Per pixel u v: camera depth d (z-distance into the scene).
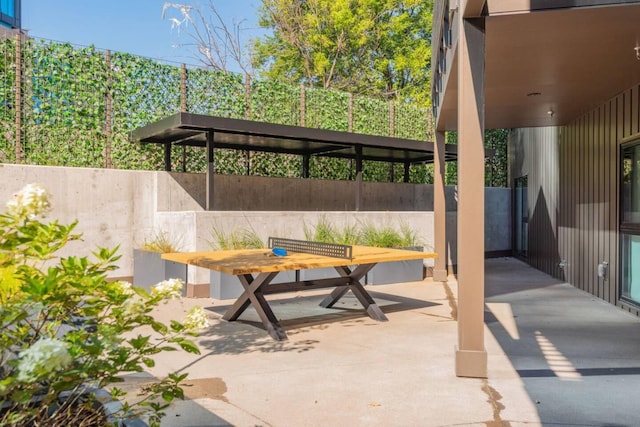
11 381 1.31
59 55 8.23
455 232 10.61
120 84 8.84
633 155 6.29
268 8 21.16
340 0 21.16
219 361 4.29
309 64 22.05
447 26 5.48
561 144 9.14
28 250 1.75
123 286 1.85
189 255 5.70
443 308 6.68
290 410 3.20
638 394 3.48
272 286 5.50
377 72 23.36
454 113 7.51
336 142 9.62
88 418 1.85
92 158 8.59
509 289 8.36
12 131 7.85
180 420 3.03
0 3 18.30
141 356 1.78
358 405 3.29
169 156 9.14
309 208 10.83
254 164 10.73
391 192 12.30
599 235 7.35
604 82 5.92
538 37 4.37
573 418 3.07
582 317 6.10
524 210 12.67
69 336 1.61
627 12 3.80
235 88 10.23
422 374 3.93
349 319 6.00
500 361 4.28
